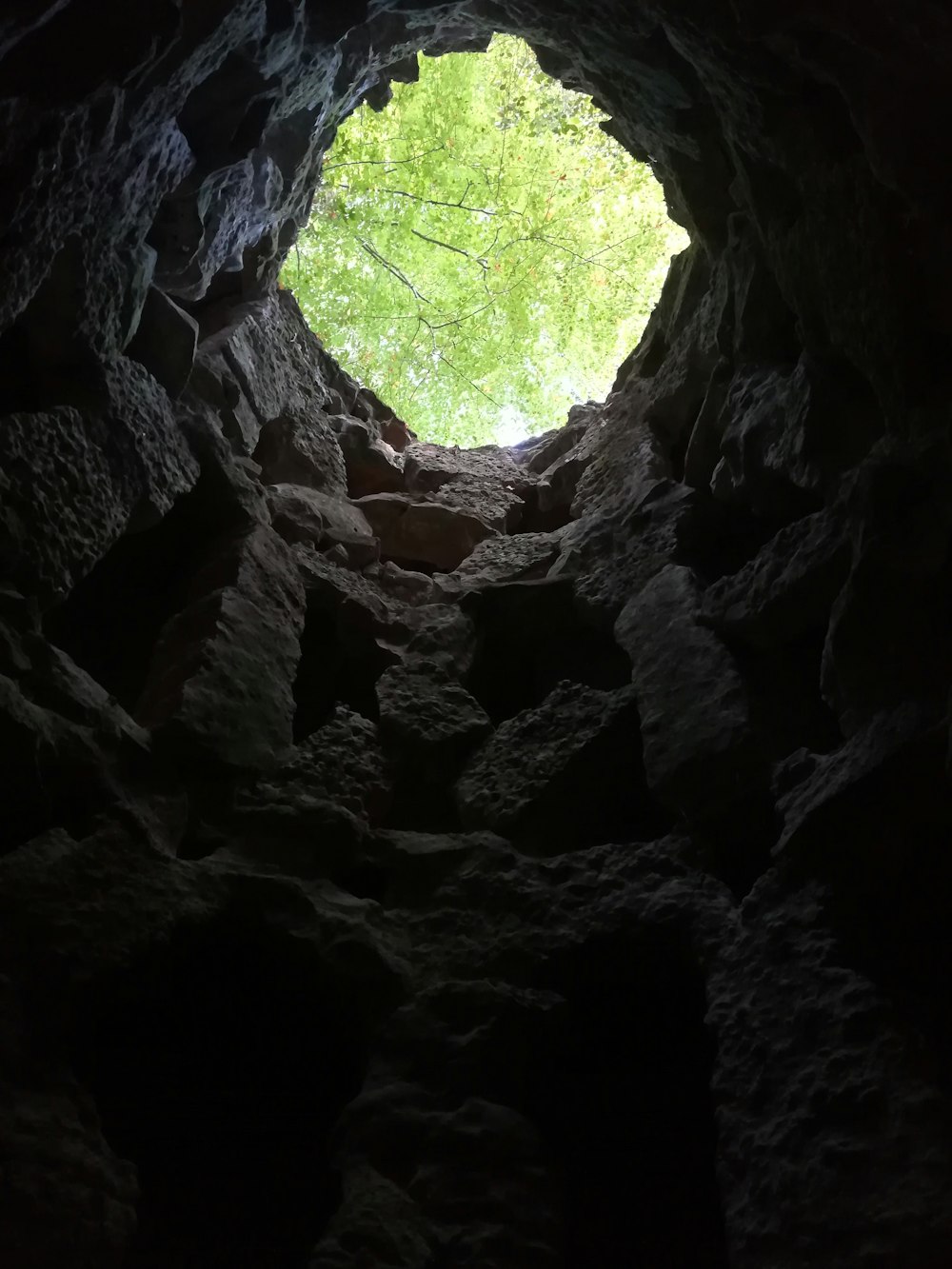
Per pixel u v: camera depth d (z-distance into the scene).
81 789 3.52
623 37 4.30
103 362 4.37
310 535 5.36
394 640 5.10
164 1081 3.35
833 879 3.29
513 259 9.22
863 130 3.11
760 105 3.77
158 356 4.82
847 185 3.58
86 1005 3.06
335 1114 3.40
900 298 3.47
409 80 5.76
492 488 6.38
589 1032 3.59
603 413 6.35
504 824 4.11
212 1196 3.21
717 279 5.23
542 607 5.21
